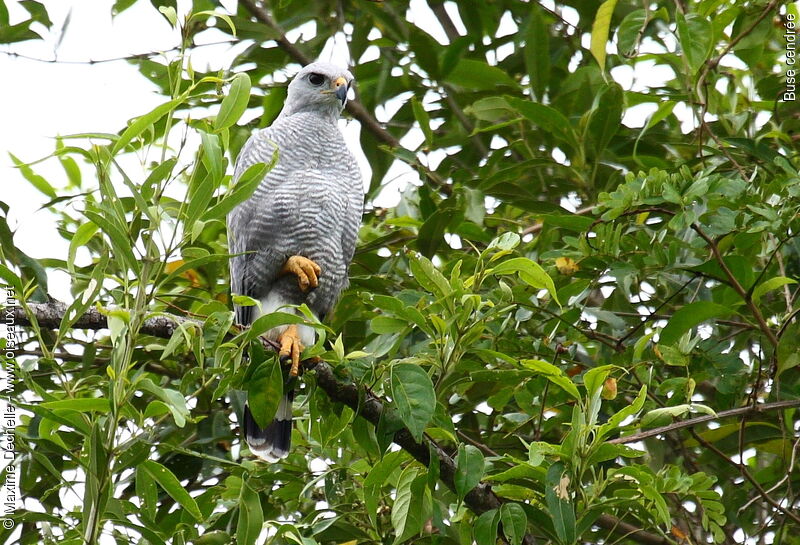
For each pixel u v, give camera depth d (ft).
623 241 28.99
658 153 35.55
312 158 31.71
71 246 21.50
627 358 28.96
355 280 32.65
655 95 34.09
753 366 29.86
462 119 38.88
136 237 20.45
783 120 33.91
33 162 19.22
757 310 26.73
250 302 20.45
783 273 28.37
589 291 29.71
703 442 27.84
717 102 33.47
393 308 22.41
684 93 32.09
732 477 31.04
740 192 27.02
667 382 26.00
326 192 31.30
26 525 27.58
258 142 31.71
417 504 22.47
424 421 20.74
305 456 28.32
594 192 34.37
